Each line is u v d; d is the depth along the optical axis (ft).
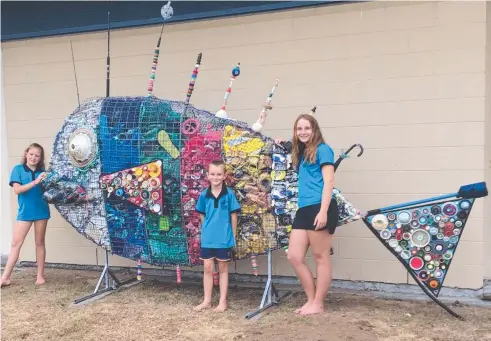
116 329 12.14
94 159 14.21
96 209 14.47
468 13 14.12
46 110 18.51
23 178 16.03
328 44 15.42
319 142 12.46
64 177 14.48
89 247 18.38
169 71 17.07
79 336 11.76
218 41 16.51
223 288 13.46
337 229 15.53
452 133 14.39
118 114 14.15
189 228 13.83
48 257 18.78
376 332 11.54
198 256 13.91
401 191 14.87
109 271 15.66
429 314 12.88
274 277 16.25
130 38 17.44
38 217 16.25
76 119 14.62
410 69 14.69
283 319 12.55
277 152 13.15
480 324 12.10
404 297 14.52
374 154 15.08
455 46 14.28
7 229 19.10
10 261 16.28
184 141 13.61
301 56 15.70
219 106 16.58
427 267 12.47
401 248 12.61
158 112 13.92
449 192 14.44
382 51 14.92
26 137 18.76
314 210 12.35
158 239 14.11
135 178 13.82
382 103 14.97
